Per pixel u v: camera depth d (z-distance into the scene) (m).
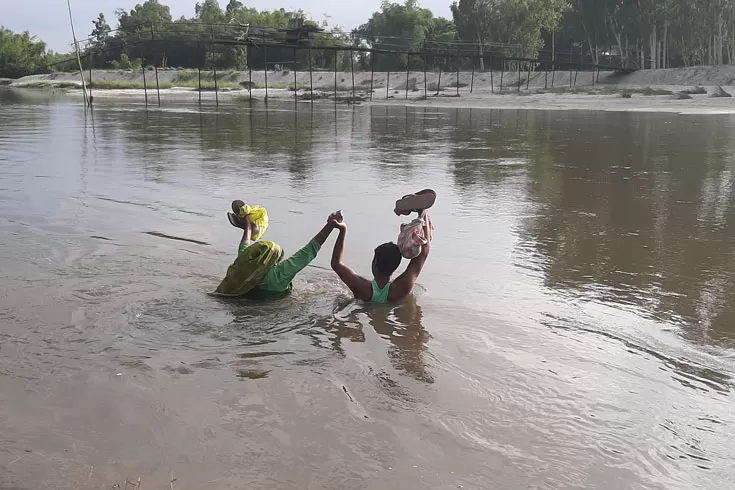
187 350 4.38
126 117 28.34
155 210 8.73
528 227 7.87
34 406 3.60
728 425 3.47
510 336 4.62
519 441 3.31
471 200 9.58
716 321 4.90
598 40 73.88
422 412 3.57
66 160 13.55
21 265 6.20
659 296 5.45
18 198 9.43
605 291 5.58
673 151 15.80
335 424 3.44
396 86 72.62
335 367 4.12
